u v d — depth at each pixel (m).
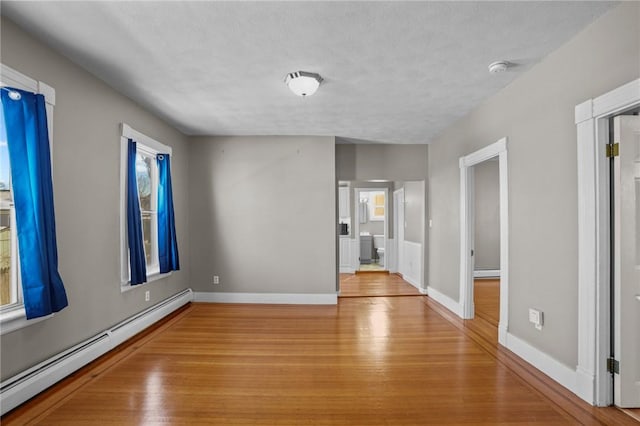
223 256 5.14
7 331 2.10
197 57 2.66
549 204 2.62
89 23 2.19
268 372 2.76
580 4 2.00
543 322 2.71
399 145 5.68
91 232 2.94
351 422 2.09
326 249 5.09
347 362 2.96
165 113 4.04
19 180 2.18
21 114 2.21
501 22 2.19
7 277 2.28
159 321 4.11
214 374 2.72
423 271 5.63
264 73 2.94
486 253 7.00
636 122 2.13
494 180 7.02
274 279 5.11
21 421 2.06
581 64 2.30
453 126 4.52
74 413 2.16
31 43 2.32
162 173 4.27
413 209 6.31
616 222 2.16
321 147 5.12
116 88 3.27
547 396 2.36
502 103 3.29
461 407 2.24
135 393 2.42
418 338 3.54
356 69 2.86
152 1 1.97
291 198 5.12
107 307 3.16
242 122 4.41
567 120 2.44
